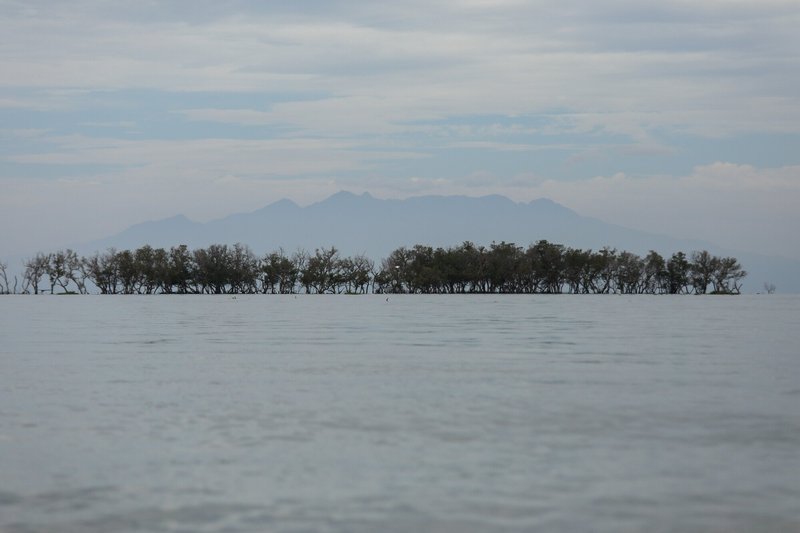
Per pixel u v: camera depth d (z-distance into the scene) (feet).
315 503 88.79
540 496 90.79
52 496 91.20
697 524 82.43
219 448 111.86
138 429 123.85
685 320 450.30
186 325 394.11
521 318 468.34
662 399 151.53
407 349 254.47
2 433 120.98
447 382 175.22
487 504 88.28
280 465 103.30
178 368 200.64
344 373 191.01
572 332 340.80
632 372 192.75
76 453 109.09
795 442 115.14
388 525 82.38
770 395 155.84
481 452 109.70
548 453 109.29
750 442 115.24
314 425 126.93
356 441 116.06
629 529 81.15
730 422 128.98
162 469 101.50
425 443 114.83
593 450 110.83
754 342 283.59
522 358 225.76
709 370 196.03
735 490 92.79
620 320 447.42
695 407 142.61
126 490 93.30
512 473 99.60
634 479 97.04
